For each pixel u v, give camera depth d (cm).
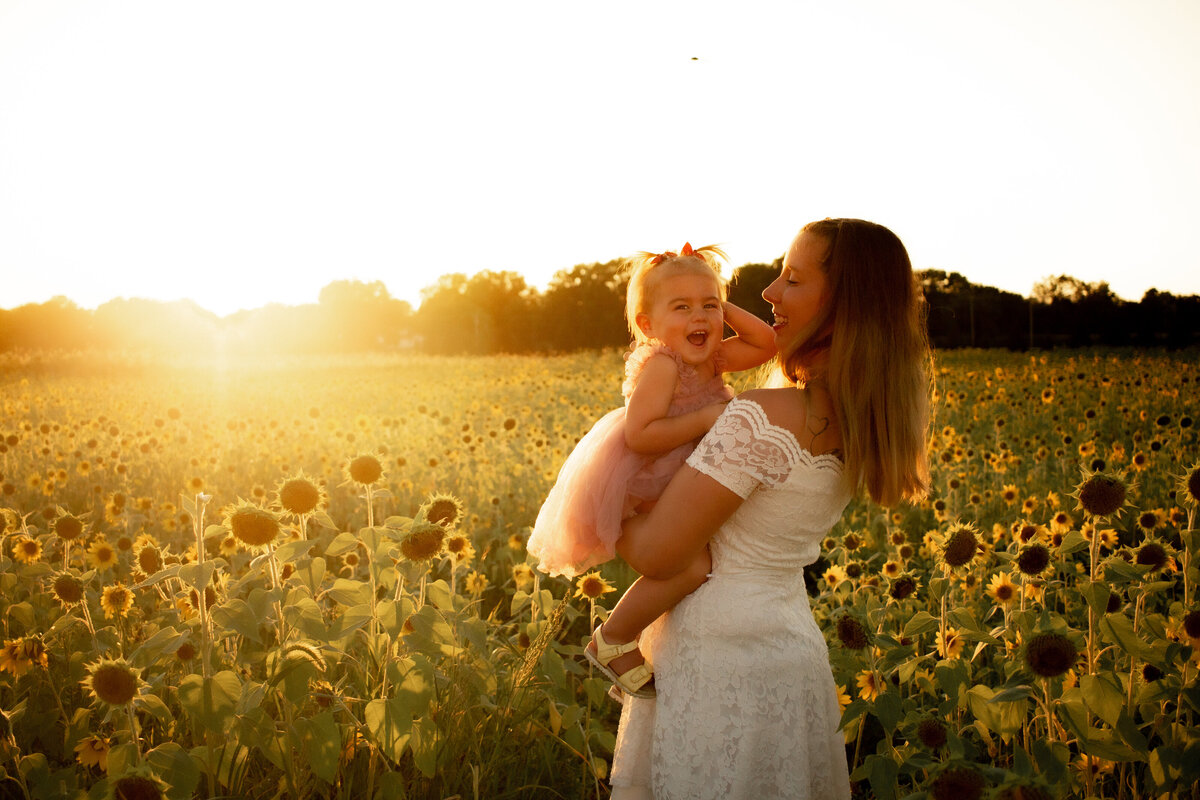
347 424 1157
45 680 293
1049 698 239
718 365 239
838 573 382
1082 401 1109
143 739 265
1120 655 286
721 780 211
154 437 861
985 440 870
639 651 228
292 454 845
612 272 6500
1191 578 276
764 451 205
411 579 248
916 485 224
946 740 239
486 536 577
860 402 211
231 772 238
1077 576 349
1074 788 261
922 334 229
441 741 254
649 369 223
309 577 241
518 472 688
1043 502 557
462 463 727
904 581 330
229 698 220
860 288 214
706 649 215
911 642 310
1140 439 782
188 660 261
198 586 224
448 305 6931
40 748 284
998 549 494
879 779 231
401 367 2900
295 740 235
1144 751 234
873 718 340
